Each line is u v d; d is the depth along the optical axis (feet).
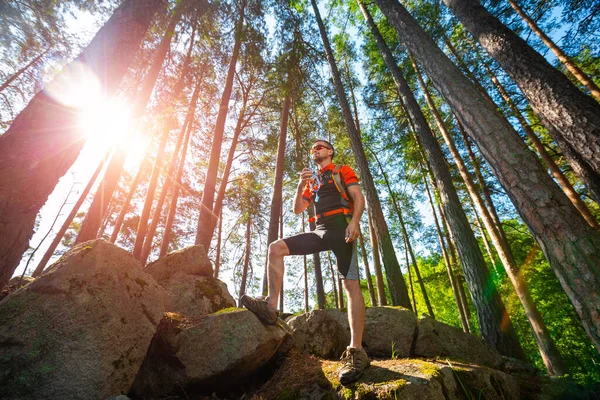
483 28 12.09
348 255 6.43
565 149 13.97
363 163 22.54
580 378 12.68
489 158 8.68
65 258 5.71
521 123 25.09
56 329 4.77
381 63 36.83
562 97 9.44
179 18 21.53
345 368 5.52
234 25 25.12
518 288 20.45
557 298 31.96
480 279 15.55
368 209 21.04
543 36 22.86
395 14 15.31
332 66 28.43
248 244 49.96
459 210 17.95
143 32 12.22
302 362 6.91
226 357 5.94
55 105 8.76
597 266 5.96
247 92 38.14
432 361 7.64
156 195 40.29
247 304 6.47
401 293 17.49
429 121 38.11
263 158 43.14
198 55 29.40
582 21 21.39
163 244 28.19
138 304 6.01
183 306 9.50
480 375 6.66
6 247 6.83
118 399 4.35
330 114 39.47
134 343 5.51
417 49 13.16
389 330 9.88
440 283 52.13
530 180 7.52
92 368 4.68
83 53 10.02
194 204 40.60
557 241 6.65
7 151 7.44
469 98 9.94
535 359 34.40
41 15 23.38
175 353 6.00
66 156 8.70
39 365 4.46
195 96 31.27
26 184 7.42
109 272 5.80
